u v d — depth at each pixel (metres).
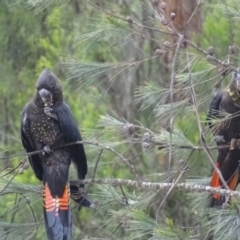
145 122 16.11
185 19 14.10
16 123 17.89
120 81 16.58
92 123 15.94
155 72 16.09
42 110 9.61
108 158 13.33
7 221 9.70
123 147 13.55
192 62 9.74
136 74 16.38
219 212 7.81
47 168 9.52
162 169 14.94
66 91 16.23
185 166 10.10
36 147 9.78
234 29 12.31
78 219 15.20
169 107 9.49
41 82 9.51
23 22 16.47
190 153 9.85
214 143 11.73
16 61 17.25
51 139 9.63
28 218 14.89
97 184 9.52
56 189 9.30
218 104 10.11
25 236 9.24
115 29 10.27
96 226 14.88
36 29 16.83
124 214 8.93
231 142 9.69
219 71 9.39
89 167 11.05
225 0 10.16
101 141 10.38
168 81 15.00
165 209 14.70
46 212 9.22
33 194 9.42
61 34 16.91
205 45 13.02
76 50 16.56
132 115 16.38
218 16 13.37
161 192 10.54
